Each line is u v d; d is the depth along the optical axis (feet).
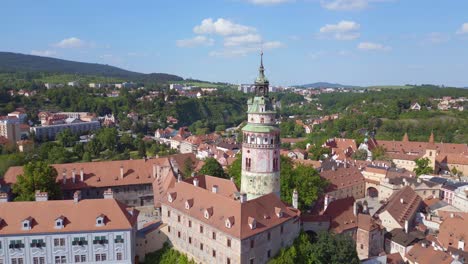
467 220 378.12
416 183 557.33
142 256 337.93
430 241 383.65
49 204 303.48
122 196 473.26
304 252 314.35
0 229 285.02
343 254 300.61
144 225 394.93
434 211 476.95
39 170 403.54
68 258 295.07
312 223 349.20
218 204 304.50
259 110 333.62
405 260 361.92
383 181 579.48
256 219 288.92
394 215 413.18
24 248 287.89
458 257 323.16
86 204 307.17
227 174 508.12
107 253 299.99
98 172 473.26
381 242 381.81
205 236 302.45
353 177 588.50
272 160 336.70
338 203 377.91
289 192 396.37
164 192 406.21
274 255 301.22
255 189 339.16
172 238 342.03
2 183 442.50
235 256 275.18
